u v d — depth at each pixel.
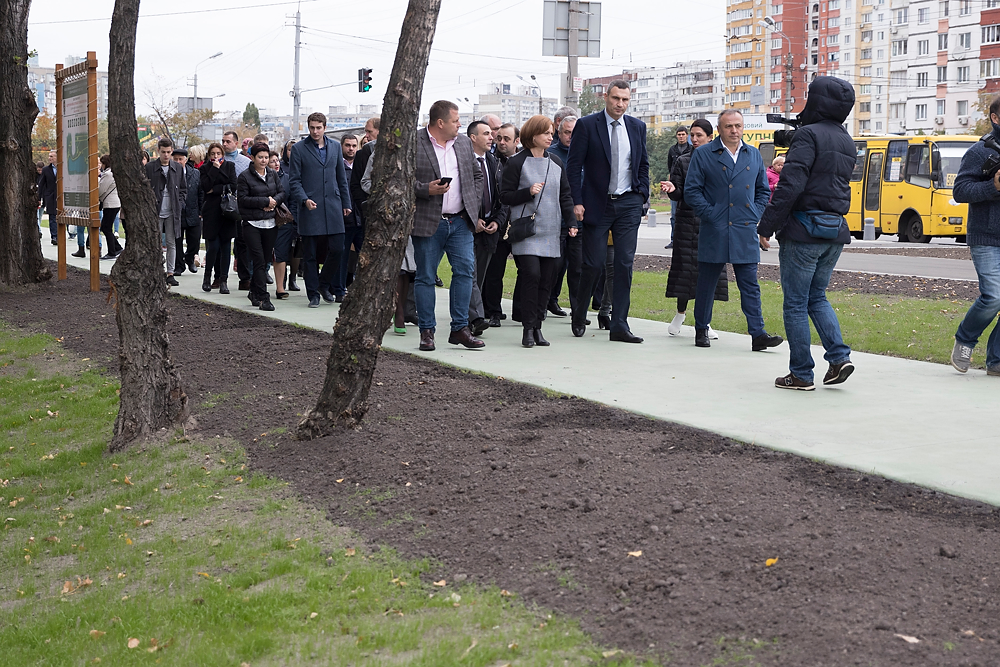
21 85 15.24
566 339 9.88
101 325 11.97
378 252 6.51
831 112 7.15
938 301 13.24
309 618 4.08
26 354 10.73
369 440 6.33
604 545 4.38
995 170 7.45
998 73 82.44
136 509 5.96
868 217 32.19
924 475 5.07
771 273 18.58
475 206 9.08
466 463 5.67
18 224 15.24
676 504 4.68
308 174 12.27
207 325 11.38
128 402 7.33
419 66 6.38
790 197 7.04
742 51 124.31
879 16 106.88
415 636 3.77
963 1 85.50
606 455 5.56
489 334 10.27
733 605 3.71
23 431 8.15
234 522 5.45
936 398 7.00
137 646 4.05
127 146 7.28
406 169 6.47
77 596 4.82
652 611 3.74
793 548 4.13
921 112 91.00
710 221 9.05
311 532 5.12
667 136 93.25
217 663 3.79
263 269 12.45
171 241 15.41
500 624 3.81
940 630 3.42
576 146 9.43
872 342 9.61
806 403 6.85
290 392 7.86
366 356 6.57
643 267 19.70
